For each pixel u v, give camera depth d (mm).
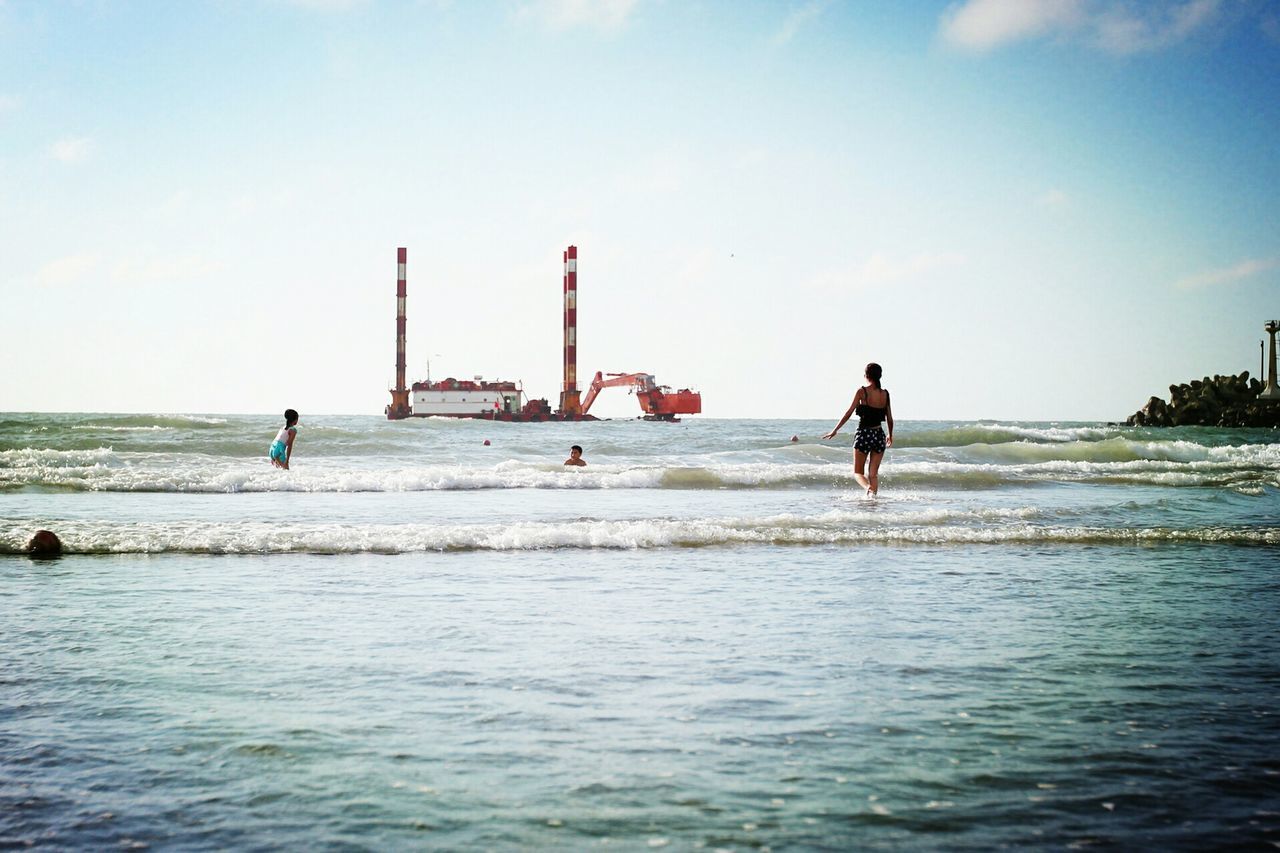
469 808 2486
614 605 5473
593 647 4406
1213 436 41094
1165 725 3248
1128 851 2238
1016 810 2486
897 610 5383
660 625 4918
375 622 4953
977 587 6211
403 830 2350
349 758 2881
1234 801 2561
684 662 4129
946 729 3182
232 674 3893
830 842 2275
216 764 2826
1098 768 2809
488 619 5051
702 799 2549
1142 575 6801
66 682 3760
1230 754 2947
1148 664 4141
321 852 2229
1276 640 4668
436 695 3580
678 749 2967
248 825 2385
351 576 6457
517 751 2945
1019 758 2896
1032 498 13070
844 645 4473
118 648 4352
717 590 6008
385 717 3301
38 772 2756
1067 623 5051
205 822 2404
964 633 4770
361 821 2406
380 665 4051
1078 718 3322
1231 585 6383
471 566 6945
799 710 3393
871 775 2738
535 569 6828
